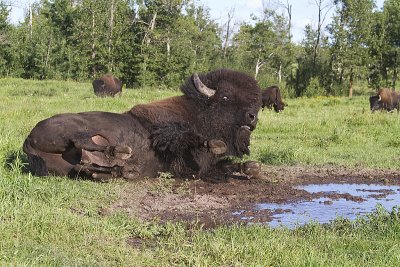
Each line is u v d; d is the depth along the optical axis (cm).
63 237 506
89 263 451
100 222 564
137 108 800
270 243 509
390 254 486
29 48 5153
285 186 826
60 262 444
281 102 2186
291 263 462
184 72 4856
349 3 5178
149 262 468
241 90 816
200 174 804
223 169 823
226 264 470
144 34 4944
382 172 961
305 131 1438
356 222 605
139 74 4809
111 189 711
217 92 812
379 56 5275
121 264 458
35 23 6309
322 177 908
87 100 2017
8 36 5094
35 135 732
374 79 5344
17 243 474
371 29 5341
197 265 459
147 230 562
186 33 5209
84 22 5088
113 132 750
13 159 800
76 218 556
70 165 746
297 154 1047
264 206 707
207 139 781
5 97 2284
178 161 797
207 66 5409
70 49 5094
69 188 681
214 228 593
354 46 5159
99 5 5028
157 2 4797
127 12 5116
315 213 678
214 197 735
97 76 4981
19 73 5091
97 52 4988
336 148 1214
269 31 5919
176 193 739
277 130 1473
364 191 820
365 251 497
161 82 4778
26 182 665
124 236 539
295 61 7056
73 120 735
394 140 1309
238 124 815
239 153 830
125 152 728
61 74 5056
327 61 5781
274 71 6294
